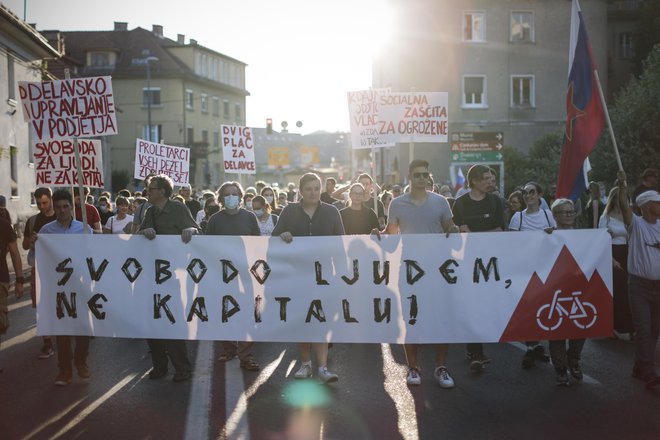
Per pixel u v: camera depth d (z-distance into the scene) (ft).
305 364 26.35
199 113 241.35
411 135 43.27
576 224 56.85
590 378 25.64
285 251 25.11
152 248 25.54
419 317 24.73
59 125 28.91
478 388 24.62
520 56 136.36
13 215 92.94
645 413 21.53
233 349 29.96
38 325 25.81
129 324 25.63
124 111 229.45
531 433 19.92
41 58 103.71
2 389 25.20
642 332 24.34
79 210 38.24
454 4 135.54
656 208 24.08
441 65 135.95
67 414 22.12
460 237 24.61
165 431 20.39
